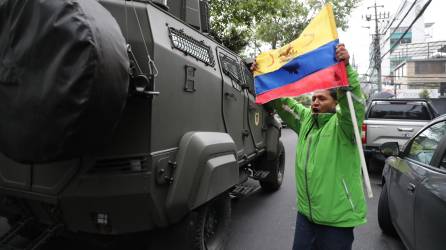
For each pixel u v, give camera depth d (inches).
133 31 122.6
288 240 204.7
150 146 122.3
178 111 137.8
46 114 100.1
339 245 112.8
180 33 145.6
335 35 119.5
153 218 126.6
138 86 114.9
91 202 122.0
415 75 2172.7
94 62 96.4
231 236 209.5
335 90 117.0
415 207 141.6
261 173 267.9
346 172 112.3
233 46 596.4
